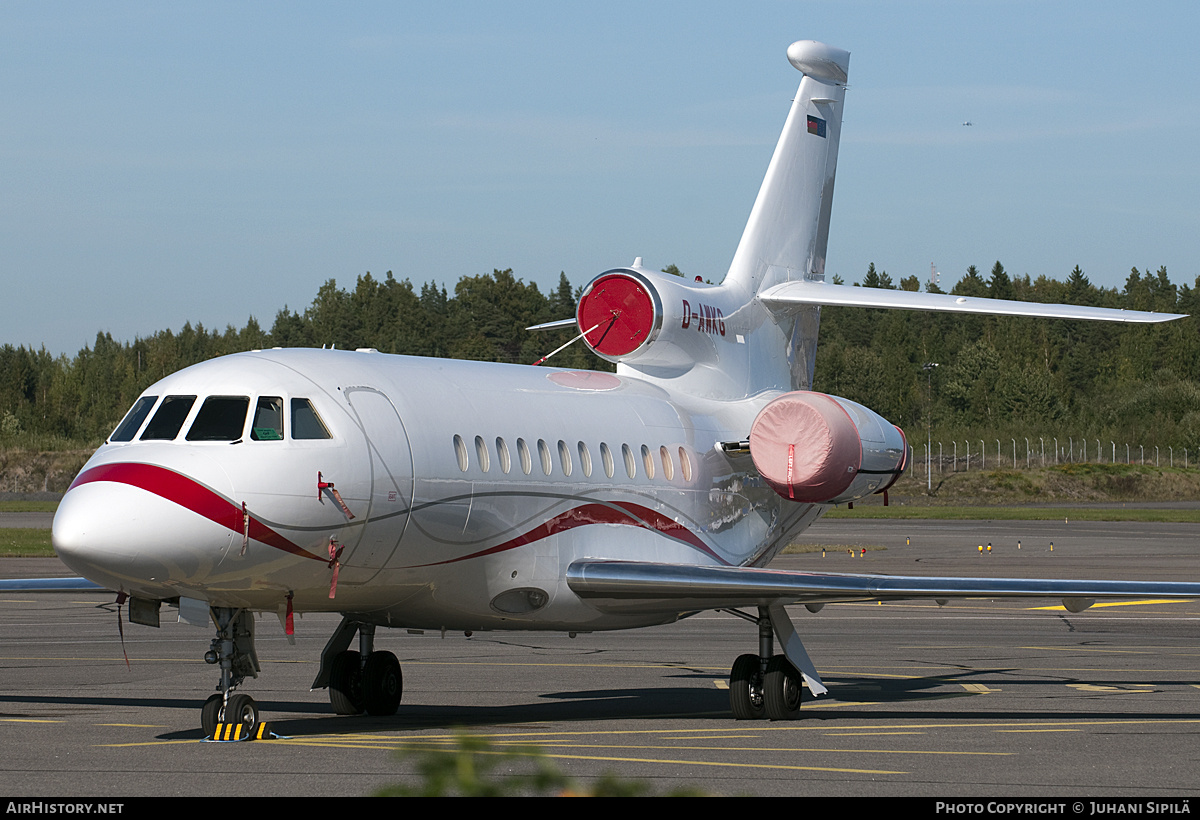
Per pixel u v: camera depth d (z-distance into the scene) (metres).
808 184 57.03
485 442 39.72
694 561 47.31
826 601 41.44
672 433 47.56
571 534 42.12
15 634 66.38
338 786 27.42
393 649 62.41
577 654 60.12
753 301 54.16
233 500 33.09
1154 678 50.69
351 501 35.19
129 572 32.12
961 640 65.62
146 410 35.19
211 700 35.03
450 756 13.47
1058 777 29.17
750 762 30.89
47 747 33.19
